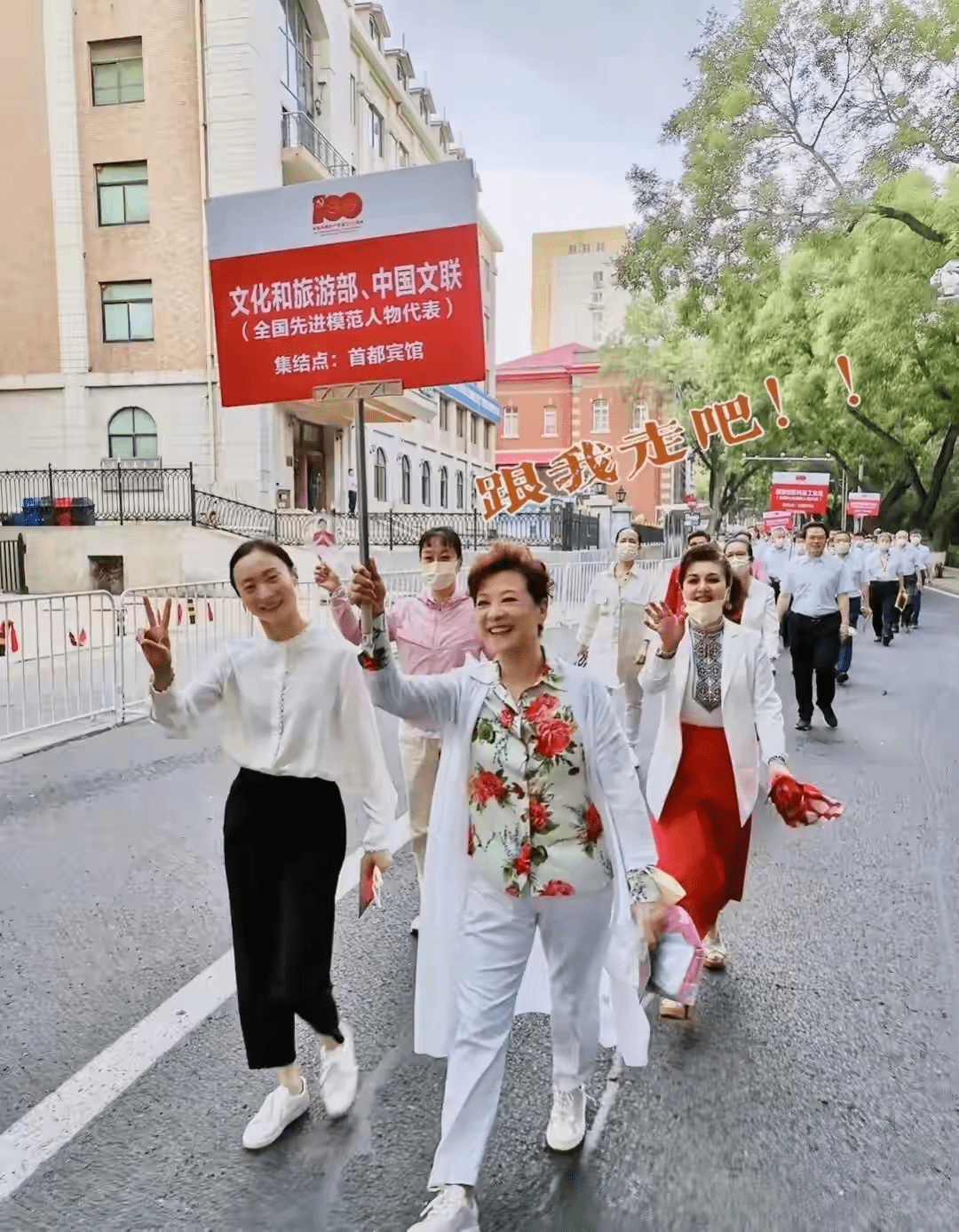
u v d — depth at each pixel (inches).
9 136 938.7
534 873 96.1
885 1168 103.3
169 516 882.1
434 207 129.4
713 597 141.9
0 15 928.3
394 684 98.4
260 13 913.5
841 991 143.0
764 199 865.5
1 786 261.4
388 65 1370.6
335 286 133.6
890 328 922.1
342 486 1147.9
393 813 115.9
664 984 98.4
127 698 372.2
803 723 335.3
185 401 930.7
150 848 210.5
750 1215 96.4
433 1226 88.9
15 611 322.7
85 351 943.7
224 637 416.5
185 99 912.9
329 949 111.5
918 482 1425.9
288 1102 110.1
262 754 109.3
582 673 98.3
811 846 210.4
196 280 922.7
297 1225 95.4
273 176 943.7
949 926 166.7
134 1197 99.3
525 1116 112.5
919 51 789.2
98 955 156.4
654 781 144.3
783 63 831.1
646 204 935.0
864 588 586.9
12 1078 120.6
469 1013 96.0
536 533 1037.2
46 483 941.8
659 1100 115.6
